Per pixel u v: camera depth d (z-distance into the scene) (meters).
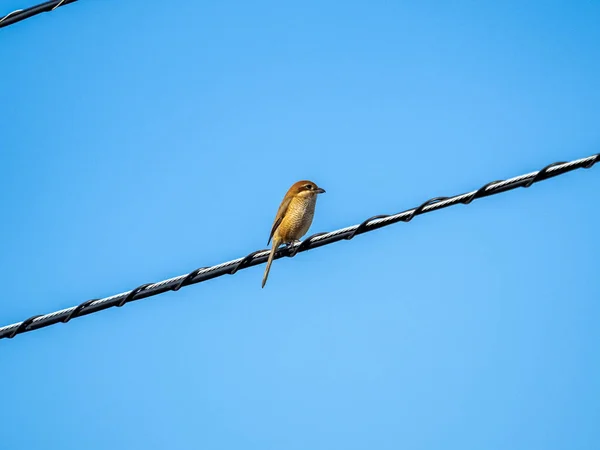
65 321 14.94
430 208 14.02
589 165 13.09
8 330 15.08
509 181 13.49
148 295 14.87
